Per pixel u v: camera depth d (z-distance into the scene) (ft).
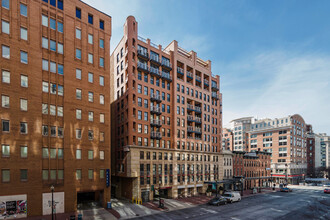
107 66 120.16
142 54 142.72
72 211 98.12
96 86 114.32
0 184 81.05
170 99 158.51
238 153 217.15
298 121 333.21
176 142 154.81
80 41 110.83
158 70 151.43
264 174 253.03
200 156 173.47
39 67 95.50
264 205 127.65
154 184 136.67
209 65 195.62
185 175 157.48
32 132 90.22
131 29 139.54
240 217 97.35
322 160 447.83
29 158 88.28
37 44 95.86
